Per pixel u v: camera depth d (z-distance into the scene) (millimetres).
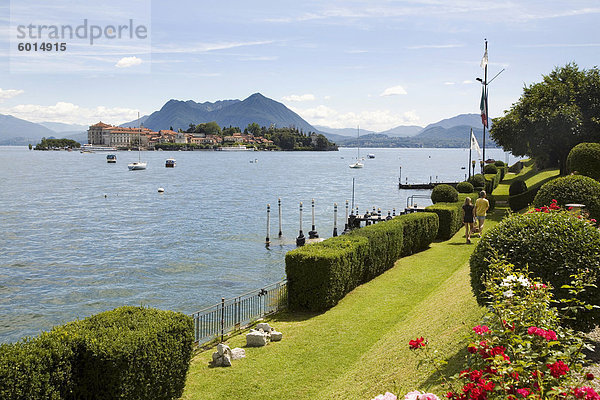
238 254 33344
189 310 21531
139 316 10086
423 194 77188
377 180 110750
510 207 37344
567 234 9133
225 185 96250
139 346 8914
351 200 68375
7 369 7230
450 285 16062
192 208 59906
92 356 8461
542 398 4953
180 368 10023
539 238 9234
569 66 45344
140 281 26766
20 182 102750
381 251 19672
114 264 30906
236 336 14242
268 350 12625
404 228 22766
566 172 43656
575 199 16344
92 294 24703
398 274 19766
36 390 7527
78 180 109188
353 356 11859
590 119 41469
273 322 15008
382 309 15328
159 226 45938
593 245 8844
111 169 154500
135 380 8828
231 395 10188
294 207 60281
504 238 9625
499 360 5375
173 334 9875
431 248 25062
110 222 48812
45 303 23469
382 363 10625
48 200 69625
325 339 13102
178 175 127562
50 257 33156
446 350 9867
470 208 25766
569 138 40469
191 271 28688
